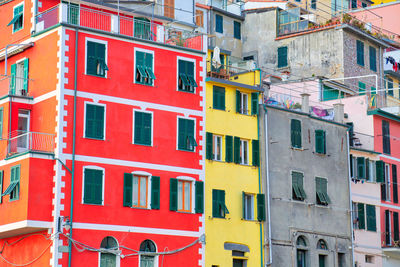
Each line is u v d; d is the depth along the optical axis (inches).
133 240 2122.3
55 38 2122.3
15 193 2050.9
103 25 2194.9
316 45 3157.0
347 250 2623.0
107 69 2138.3
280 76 3051.2
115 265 2086.6
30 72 2191.2
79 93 2102.6
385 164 2859.3
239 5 3341.5
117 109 2156.7
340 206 2635.3
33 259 2066.9
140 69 2209.6
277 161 2470.5
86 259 2041.1
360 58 3208.7
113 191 2110.0
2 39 2363.4
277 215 2432.3
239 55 3284.9
